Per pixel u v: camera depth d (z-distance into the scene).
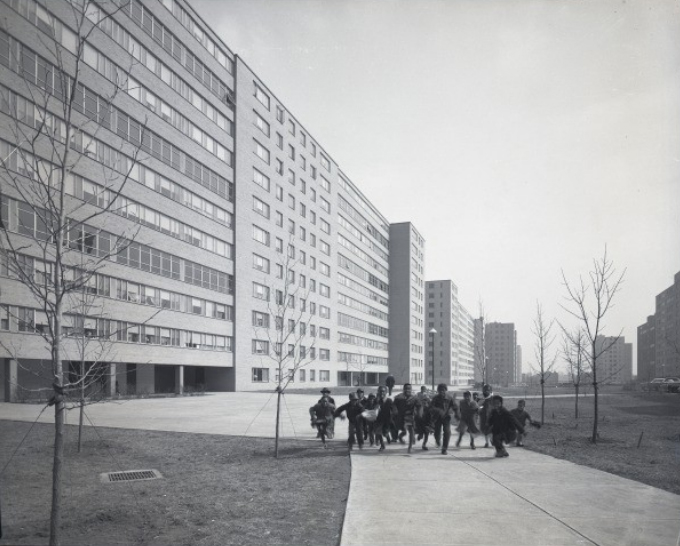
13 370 30.22
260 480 9.62
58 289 6.07
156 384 51.56
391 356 116.00
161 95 46.06
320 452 13.13
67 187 34.03
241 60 59.41
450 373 164.88
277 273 67.00
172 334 46.53
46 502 7.92
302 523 6.87
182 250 48.44
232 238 56.94
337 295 87.69
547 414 28.23
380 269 112.00
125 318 40.28
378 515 7.13
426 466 10.97
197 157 51.28
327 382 81.75
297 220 73.44
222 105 56.16
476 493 8.43
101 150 37.97
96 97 37.56
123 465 11.10
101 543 6.06
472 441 13.79
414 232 123.94
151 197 44.34
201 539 6.23
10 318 30.05
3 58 28.70
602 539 6.15
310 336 76.00
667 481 9.50
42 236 30.34
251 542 6.12
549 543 6.02
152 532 6.49
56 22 33.22
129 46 41.94
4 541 6.06
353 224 96.75
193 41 51.19
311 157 79.12
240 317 56.94
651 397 50.75
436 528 6.57
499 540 6.12
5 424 19.03
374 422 13.87
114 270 39.28
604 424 22.05
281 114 69.81
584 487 8.88
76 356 33.47
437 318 167.50
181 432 17.19
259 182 63.16
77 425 18.89
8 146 28.25
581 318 23.52
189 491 8.72
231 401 35.84
